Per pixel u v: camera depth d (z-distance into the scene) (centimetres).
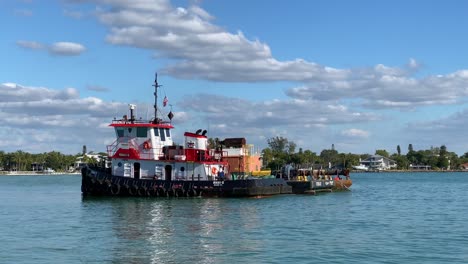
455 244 3181
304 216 4497
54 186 11519
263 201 5766
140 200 5725
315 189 7075
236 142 7900
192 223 3947
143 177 6056
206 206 5144
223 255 2814
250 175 7650
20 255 2836
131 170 6044
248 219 4203
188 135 6366
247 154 7994
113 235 3425
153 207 5047
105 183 5972
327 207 5338
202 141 6456
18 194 8131
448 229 3809
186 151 6078
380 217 4547
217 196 5962
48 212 4891
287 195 6688
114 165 6075
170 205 5225
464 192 8638
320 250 2964
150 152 6038
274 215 4516
